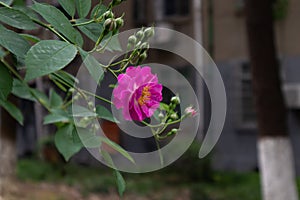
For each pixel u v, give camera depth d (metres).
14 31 1.31
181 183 10.09
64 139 1.97
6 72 1.28
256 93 6.94
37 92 2.19
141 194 8.95
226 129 11.51
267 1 6.73
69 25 1.20
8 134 6.77
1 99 1.27
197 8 11.36
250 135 11.29
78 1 1.31
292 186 6.95
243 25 11.27
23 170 9.63
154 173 10.10
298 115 10.76
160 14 10.86
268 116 6.90
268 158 6.97
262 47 6.73
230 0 11.44
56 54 1.06
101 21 1.29
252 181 10.32
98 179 9.23
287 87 10.67
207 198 8.84
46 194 8.12
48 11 1.20
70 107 1.88
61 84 1.83
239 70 11.38
